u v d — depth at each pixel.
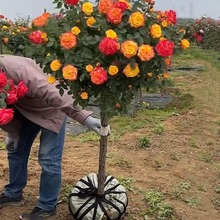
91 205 4.13
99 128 3.94
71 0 3.52
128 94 3.65
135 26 3.45
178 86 13.48
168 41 3.49
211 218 4.89
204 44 26.22
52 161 4.13
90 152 6.73
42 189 4.23
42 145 4.13
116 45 3.33
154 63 3.55
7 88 3.31
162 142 7.38
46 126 4.02
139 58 3.48
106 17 3.53
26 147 4.46
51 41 3.51
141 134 7.93
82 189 4.22
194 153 7.03
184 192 5.36
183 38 3.84
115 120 9.02
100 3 3.49
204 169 6.37
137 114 9.60
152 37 3.54
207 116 10.00
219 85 15.42
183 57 21.92
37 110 4.02
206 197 5.42
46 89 3.84
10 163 4.50
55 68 3.50
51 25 3.60
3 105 3.21
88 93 3.62
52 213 4.30
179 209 4.88
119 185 4.36
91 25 3.50
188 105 10.86
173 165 6.31
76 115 3.90
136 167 6.06
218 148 7.54
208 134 8.37
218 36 26.36
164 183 5.55
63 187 5.07
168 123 9.02
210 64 20.83
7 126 4.16
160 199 5.01
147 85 3.67
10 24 13.19
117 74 3.53
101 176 4.13
